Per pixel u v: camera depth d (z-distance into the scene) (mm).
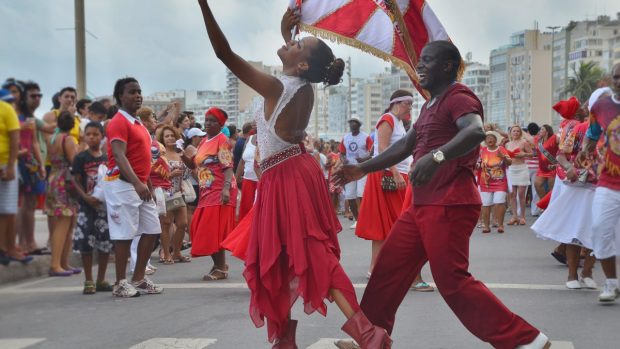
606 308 6879
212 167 8805
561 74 167625
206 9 4246
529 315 6586
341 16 5270
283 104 4617
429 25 5465
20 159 8852
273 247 4598
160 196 9969
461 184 4668
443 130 4684
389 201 8219
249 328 6160
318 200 4688
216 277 8875
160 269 9914
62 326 6258
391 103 8000
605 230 7020
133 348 5512
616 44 148875
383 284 4918
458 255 4660
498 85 190625
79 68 15102
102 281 8109
